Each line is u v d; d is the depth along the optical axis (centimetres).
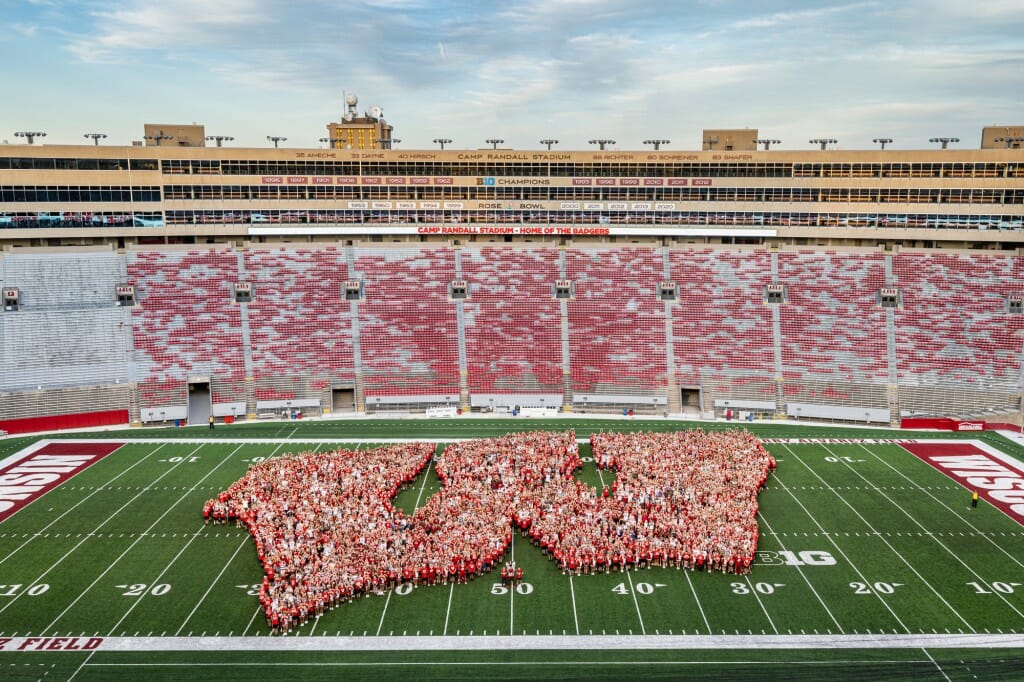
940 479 4875
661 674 2922
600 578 3619
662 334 6769
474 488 4347
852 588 3541
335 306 6894
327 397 6444
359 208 7356
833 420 6181
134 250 6888
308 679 2900
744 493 4275
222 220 7156
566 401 6512
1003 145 7500
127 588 3538
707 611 3347
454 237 7681
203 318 6638
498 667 2967
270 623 3228
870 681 2878
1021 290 6500
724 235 7369
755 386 6394
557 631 3197
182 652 3062
